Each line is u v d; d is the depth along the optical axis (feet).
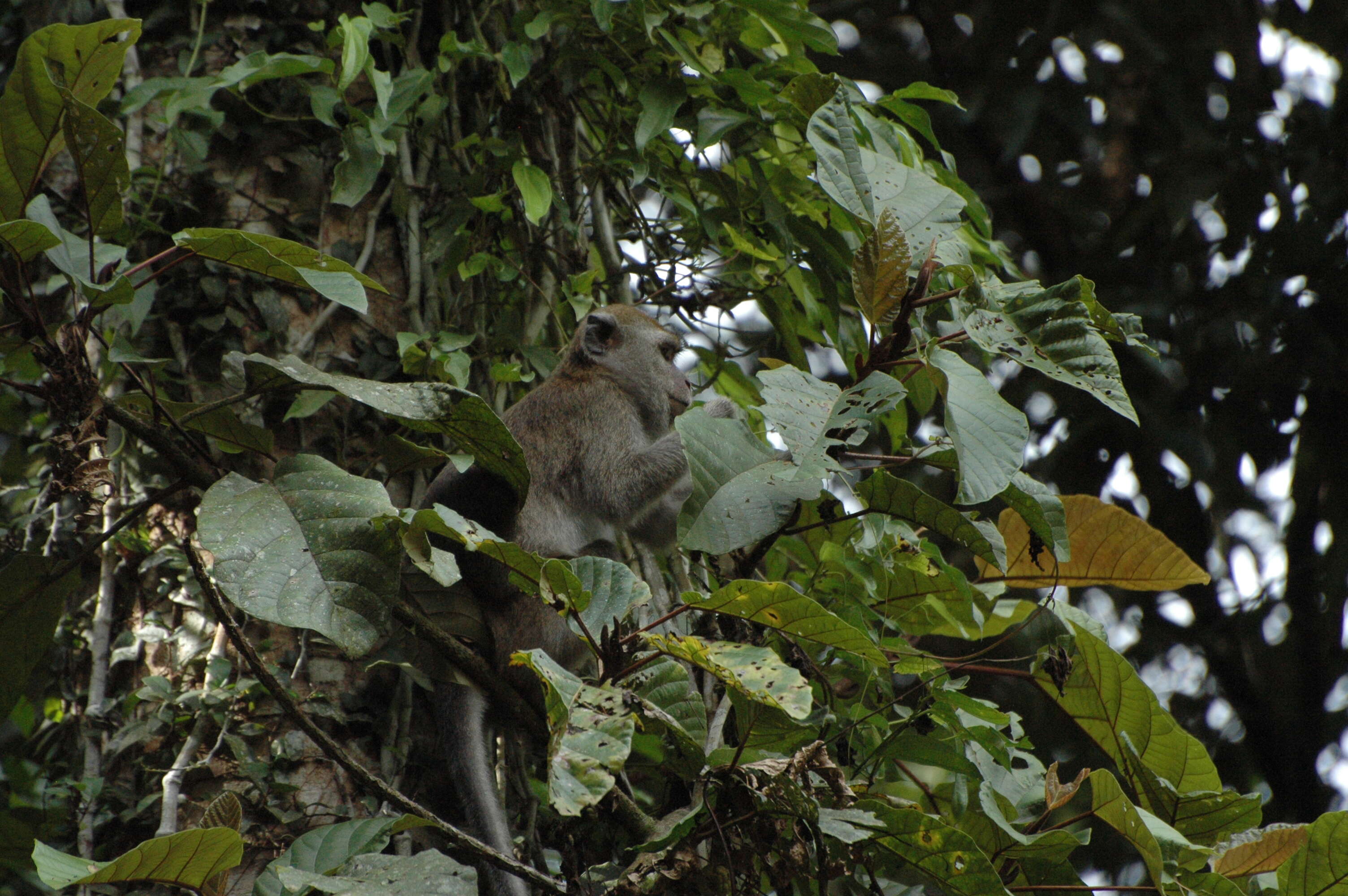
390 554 17.35
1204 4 53.98
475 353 27.17
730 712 23.35
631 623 18.76
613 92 29.99
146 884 21.26
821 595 26.37
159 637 23.15
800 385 18.67
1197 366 49.70
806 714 16.17
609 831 22.71
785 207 29.30
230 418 20.70
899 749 23.16
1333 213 49.83
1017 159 55.67
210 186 25.67
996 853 20.75
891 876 23.13
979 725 22.70
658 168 30.04
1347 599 49.47
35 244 17.06
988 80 53.52
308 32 27.30
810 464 17.29
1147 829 18.53
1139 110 54.80
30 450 27.58
